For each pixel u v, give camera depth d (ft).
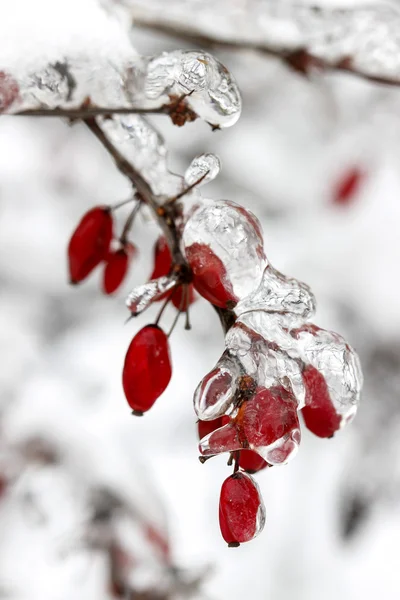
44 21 0.88
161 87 0.88
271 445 0.80
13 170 2.36
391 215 2.19
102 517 1.35
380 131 2.14
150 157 0.90
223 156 2.39
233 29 1.08
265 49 1.07
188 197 0.88
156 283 0.84
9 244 2.27
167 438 2.12
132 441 2.01
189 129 2.36
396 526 2.25
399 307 2.12
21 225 2.30
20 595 1.44
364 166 2.15
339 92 2.13
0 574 1.44
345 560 2.22
